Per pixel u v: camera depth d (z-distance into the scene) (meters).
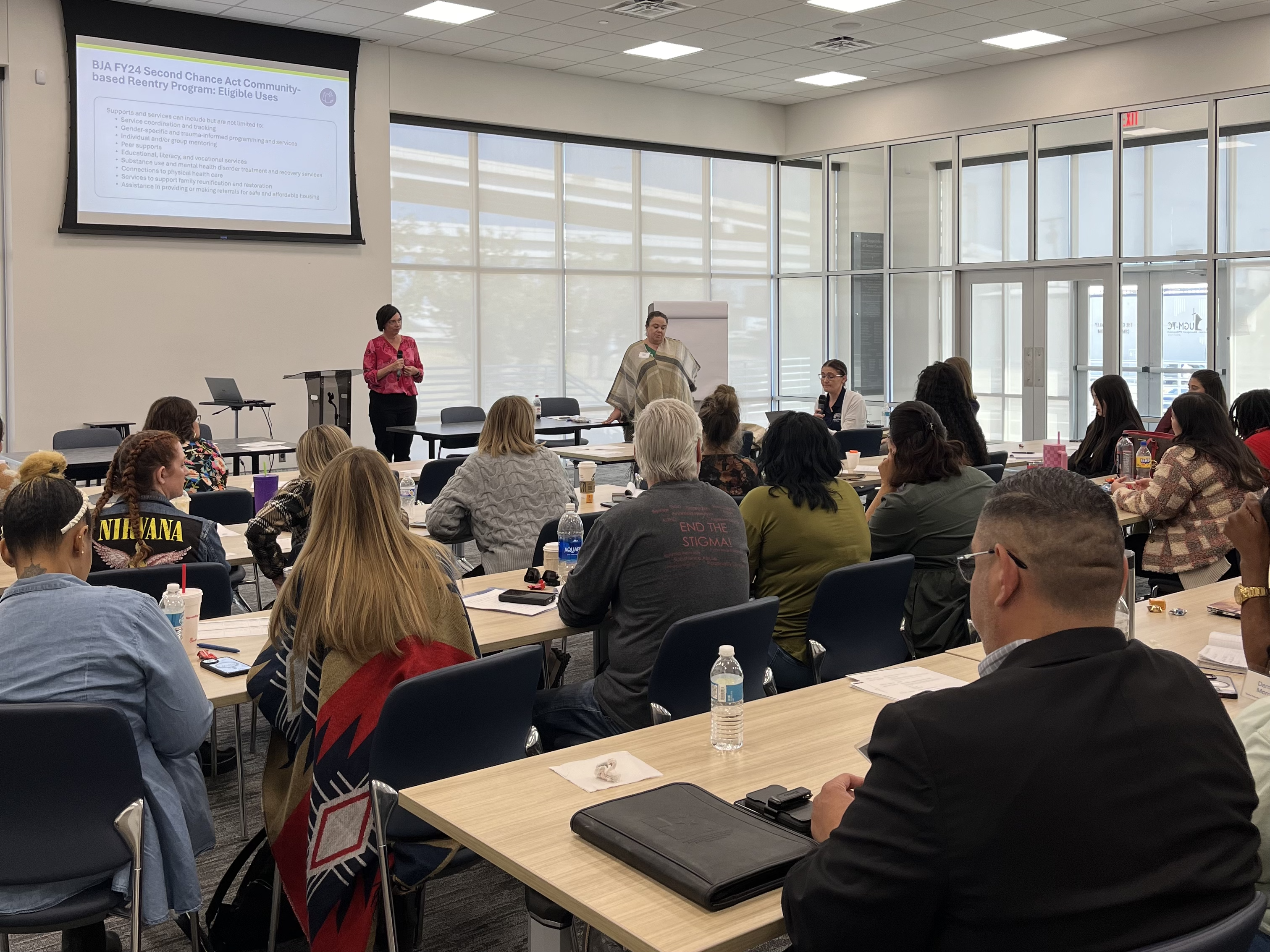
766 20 9.13
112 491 3.35
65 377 8.45
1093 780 1.17
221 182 8.95
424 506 5.04
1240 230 9.47
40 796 1.95
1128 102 10.02
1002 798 1.16
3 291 8.30
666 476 2.90
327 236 9.55
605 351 11.81
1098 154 10.33
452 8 8.65
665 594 2.74
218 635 2.99
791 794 1.71
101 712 1.92
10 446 8.27
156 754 2.17
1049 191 10.73
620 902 1.45
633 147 11.73
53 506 2.12
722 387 4.64
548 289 11.31
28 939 2.70
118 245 8.61
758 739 2.08
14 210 8.12
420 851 2.21
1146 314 10.15
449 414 8.67
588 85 11.22
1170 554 4.67
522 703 2.35
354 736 2.20
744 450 7.68
